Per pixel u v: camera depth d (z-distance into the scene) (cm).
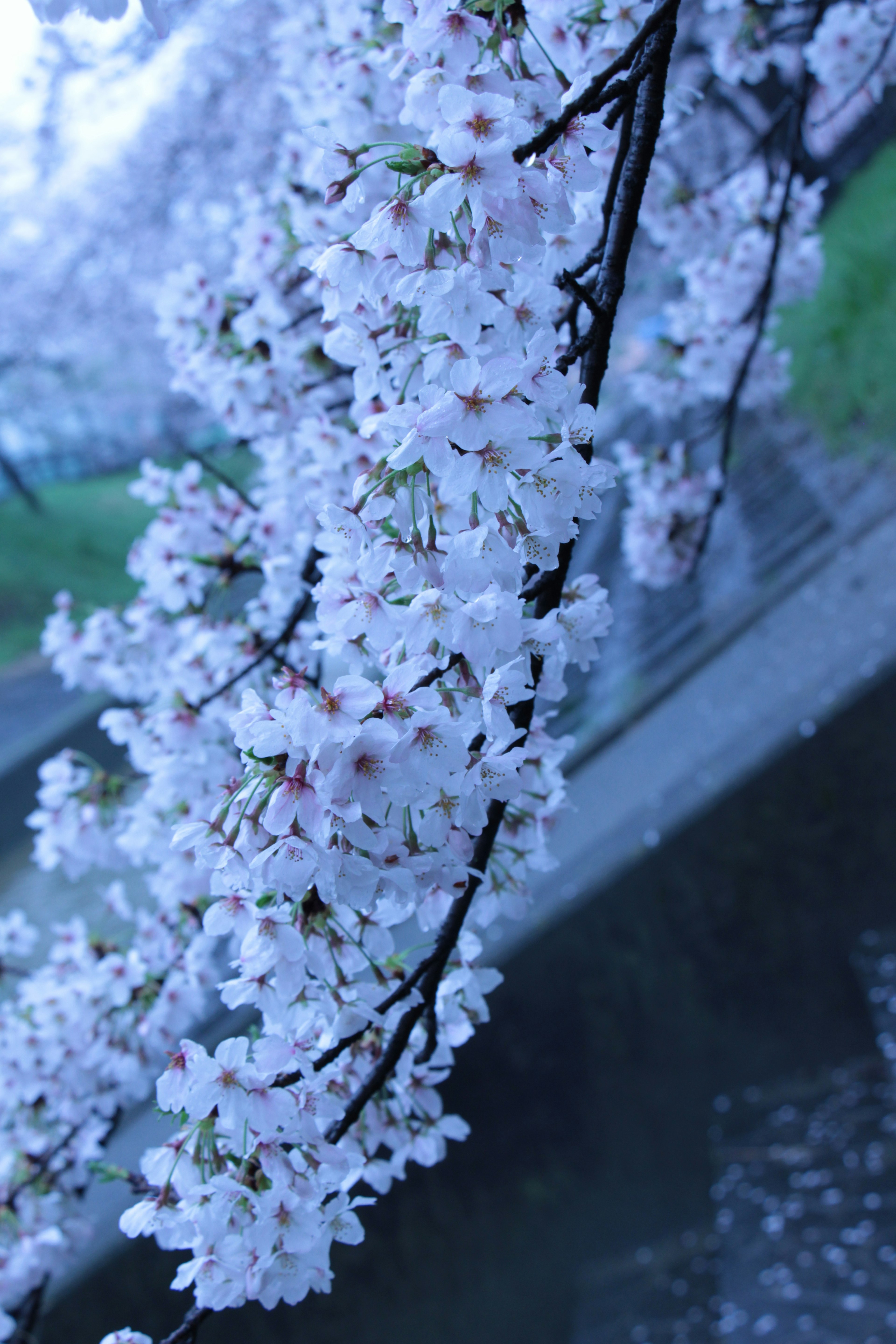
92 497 1387
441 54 128
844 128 629
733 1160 377
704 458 739
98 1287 345
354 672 122
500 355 122
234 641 203
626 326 1157
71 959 214
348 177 122
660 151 234
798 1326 292
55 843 214
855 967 379
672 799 391
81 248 852
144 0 111
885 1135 342
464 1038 134
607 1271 386
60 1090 219
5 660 1104
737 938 384
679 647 499
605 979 386
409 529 119
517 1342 382
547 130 122
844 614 418
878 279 586
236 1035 365
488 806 126
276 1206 120
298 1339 368
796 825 377
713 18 486
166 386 1029
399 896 118
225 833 119
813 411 632
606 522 761
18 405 1162
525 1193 392
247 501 212
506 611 117
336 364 196
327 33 197
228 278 216
